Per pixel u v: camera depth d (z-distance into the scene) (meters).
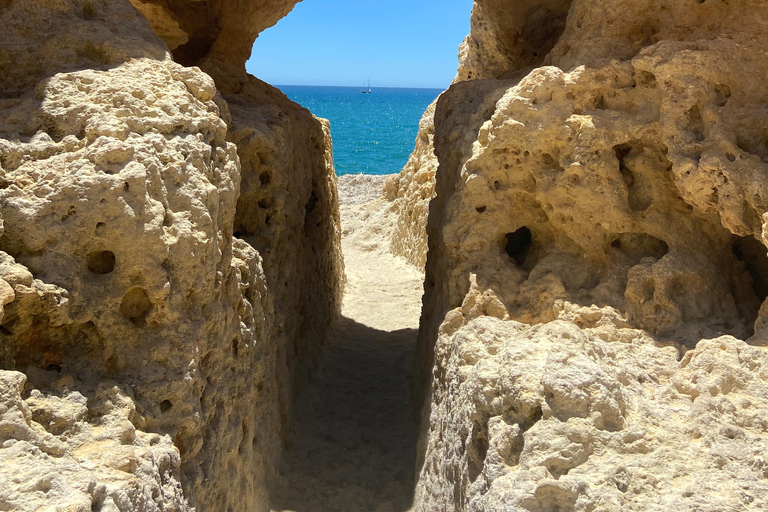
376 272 12.95
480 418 3.47
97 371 3.16
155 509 2.82
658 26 4.84
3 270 2.84
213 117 3.96
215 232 3.71
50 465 2.46
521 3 7.80
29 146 3.26
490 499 2.94
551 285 4.46
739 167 3.88
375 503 4.82
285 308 6.00
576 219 4.56
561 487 2.76
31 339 3.04
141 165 3.24
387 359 7.88
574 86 4.60
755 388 3.15
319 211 8.80
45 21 3.91
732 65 4.19
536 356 3.39
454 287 4.88
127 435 2.95
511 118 4.63
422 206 12.40
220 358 3.85
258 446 4.69
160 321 3.32
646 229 4.48
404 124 78.25
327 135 10.77
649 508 2.71
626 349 3.91
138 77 3.77
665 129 4.25
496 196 4.83
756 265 4.65
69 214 3.11
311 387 6.75
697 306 4.20
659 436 2.99
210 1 7.76
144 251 3.19
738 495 2.66
